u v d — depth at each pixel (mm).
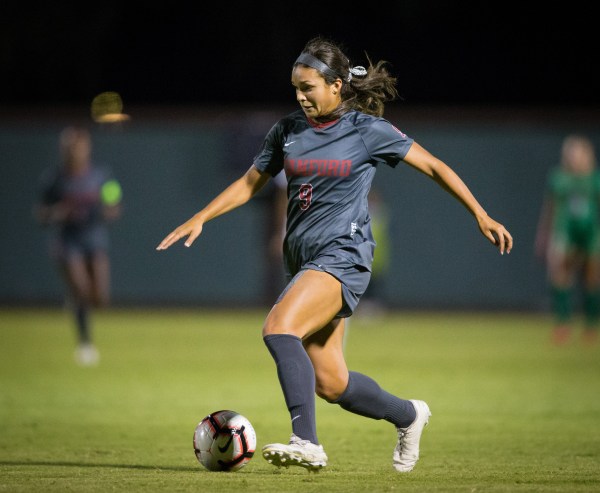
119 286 93062
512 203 91688
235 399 39719
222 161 92500
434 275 92438
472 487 20688
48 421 33719
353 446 28891
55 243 53500
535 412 36406
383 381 45312
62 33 105188
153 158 92812
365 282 21812
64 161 52812
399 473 23359
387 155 21922
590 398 40375
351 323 80625
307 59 21500
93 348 59812
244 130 92312
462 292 92312
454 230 92125
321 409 38125
